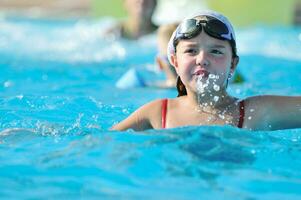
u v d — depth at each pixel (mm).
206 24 5793
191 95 6086
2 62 12359
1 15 22047
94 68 12016
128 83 9961
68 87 9625
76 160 5031
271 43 16125
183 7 21719
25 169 4852
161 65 10195
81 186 4469
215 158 5066
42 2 25469
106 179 4621
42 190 4395
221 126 5789
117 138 5566
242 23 20453
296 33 18094
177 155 5102
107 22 19344
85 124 6453
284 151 5336
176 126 6043
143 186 4469
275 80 10781
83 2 25156
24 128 6176
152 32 16359
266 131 6004
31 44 15406
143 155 5094
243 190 4441
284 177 4742
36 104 7582
